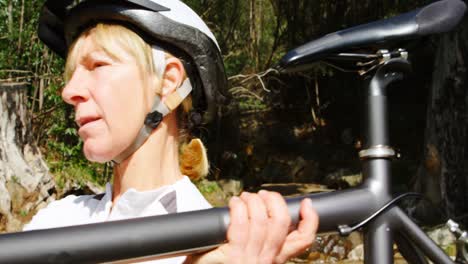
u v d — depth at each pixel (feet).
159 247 3.26
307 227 3.43
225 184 54.85
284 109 69.82
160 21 4.76
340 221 3.53
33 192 32.30
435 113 42.57
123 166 5.00
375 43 3.68
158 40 4.86
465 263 3.68
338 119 67.00
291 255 3.43
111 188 5.33
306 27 64.39
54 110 43.55
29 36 44.80
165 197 4.91
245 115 69.36
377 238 3.60
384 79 3.71
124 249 3.21
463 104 40.73
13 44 44.83
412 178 49.65
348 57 3.69
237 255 3.34
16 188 31.86
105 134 4.71
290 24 65.00
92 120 4.75
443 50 42.14
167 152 5.09
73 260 3.16
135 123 4.77
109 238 3.19
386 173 3.66
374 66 3.69
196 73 5.10
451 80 40.96
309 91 68.33
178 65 4.95
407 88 63.31
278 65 3.71
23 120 32.96
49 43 5.62
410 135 61.31
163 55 4.87
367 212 3.58
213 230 3.35
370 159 3.68
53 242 3.15
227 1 63.98
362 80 3.78
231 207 3.42
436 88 42.78
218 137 61.87
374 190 3.62
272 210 3.42
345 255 34.96
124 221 3.26
